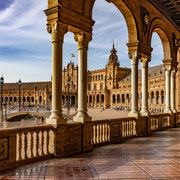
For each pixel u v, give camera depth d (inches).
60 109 283.4
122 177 204.4
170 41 618.2
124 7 415.5
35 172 215.8
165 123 620.4
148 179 199.6
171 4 542.9
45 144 274.1
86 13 321.1
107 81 3959.2
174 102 657.0
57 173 213.6
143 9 467.2
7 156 222.7
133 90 450.6
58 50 284.4
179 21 649.6
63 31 288.8
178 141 397.4
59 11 278.5
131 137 431.2
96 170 224.5
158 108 2090.3
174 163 251.3
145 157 279.0
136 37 446.0
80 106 317.4
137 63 452.8
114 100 3686.0
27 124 764.6
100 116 1918.1
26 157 242.2
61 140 273.9
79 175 208.8
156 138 430.6
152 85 2315.5
